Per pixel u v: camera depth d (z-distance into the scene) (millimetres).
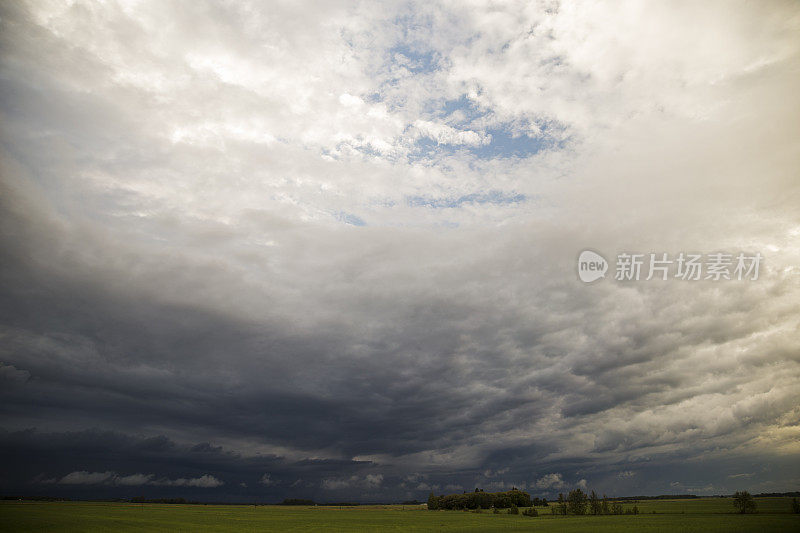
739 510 146000
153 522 129250
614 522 119562
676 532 83188
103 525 116875
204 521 138500
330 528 114688
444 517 169375
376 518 163625
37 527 109188
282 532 101875
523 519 149750
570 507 178500
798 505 140125
